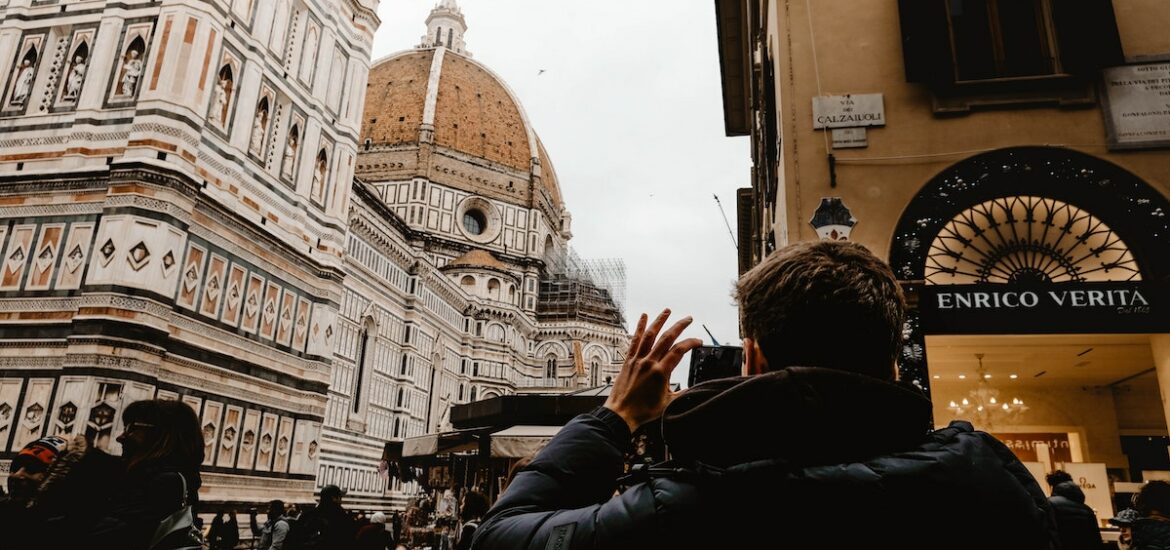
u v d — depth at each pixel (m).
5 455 16.86
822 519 1.28
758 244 22.33
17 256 18.69
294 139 24.33
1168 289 8.81
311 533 8.80
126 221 18.20
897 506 1.29
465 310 86.31
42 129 19.83
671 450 1.49
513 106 124.00
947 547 1.30
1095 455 12.88
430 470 30.98
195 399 19.30
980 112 10.06
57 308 17.98
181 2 20.17
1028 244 9.88
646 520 1.34
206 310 19.89
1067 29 10.02
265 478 21.58
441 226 101.88
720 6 21.50
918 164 9.98
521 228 109.75
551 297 109.69
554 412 15.14
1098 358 11.51
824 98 10.44
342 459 54.56
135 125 19.12
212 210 20.34
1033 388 13.36
